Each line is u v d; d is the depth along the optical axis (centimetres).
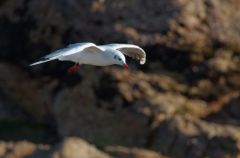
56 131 2447
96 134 2344
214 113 2388
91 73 2431
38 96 2539
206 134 2186
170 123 2266
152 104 2341
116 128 2333
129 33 2431
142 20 2462
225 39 2444
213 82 2427
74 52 1291
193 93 2402
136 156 2083
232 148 2125
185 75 2427
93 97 2403
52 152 1998
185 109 2362
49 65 2512
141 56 1496
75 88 2441
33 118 2533
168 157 2191
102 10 2509
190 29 2441
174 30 2433
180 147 2197
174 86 2402
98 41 2462
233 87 2427
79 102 2414
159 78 2408
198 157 2147
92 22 2502
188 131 2222
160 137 2259
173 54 2417
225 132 2177
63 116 2422
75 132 2372
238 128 2231
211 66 2417
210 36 2445
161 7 2478
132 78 2403
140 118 2314
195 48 2425
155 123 2295
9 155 2036
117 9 2498
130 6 2494
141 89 2383
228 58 2441
